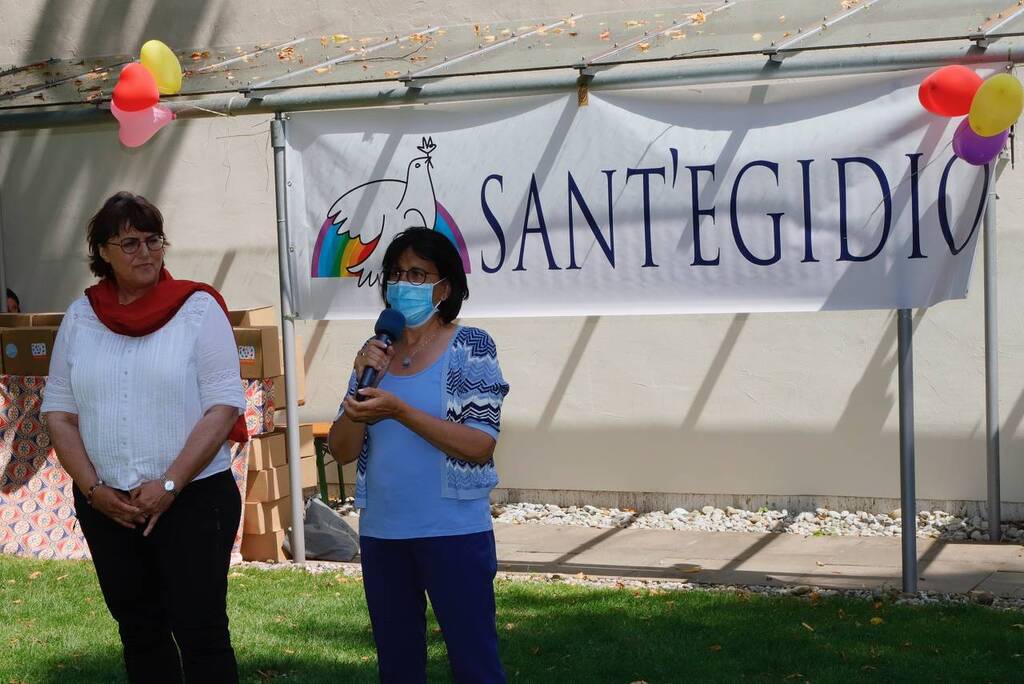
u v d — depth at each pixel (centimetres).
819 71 672
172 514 417
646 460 977
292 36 1045
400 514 383
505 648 589
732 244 707
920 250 672
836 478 931
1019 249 879
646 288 728
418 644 394
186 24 1075
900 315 686
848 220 684
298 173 793
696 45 694
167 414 420
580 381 992
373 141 776
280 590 720
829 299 691
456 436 377
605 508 991
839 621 629
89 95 825
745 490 954
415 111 766
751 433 951
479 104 754
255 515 820
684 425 966
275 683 538
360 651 589
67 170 1123
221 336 431
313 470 894
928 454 912
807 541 868
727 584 744
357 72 765
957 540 862
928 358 908
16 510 845
